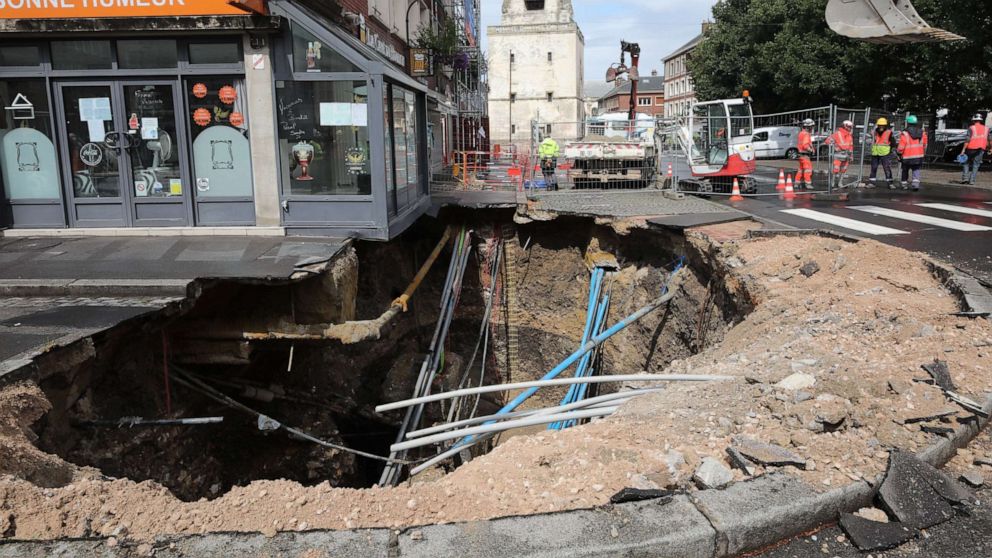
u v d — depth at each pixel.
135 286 6.64
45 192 9.38
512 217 15.00
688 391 4.88
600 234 14.02
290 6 8.85
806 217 12.63
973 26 21.25
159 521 3.17
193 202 9.39
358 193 9.28
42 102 9.14
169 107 9.21
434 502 3.36
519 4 57.06
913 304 6.47
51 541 2.97
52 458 3.96
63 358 5.04
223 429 8.60
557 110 57.81
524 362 15.67
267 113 9.09
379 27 16.42
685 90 89.75
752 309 8.20
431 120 20.39
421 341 14.80
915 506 3.31
